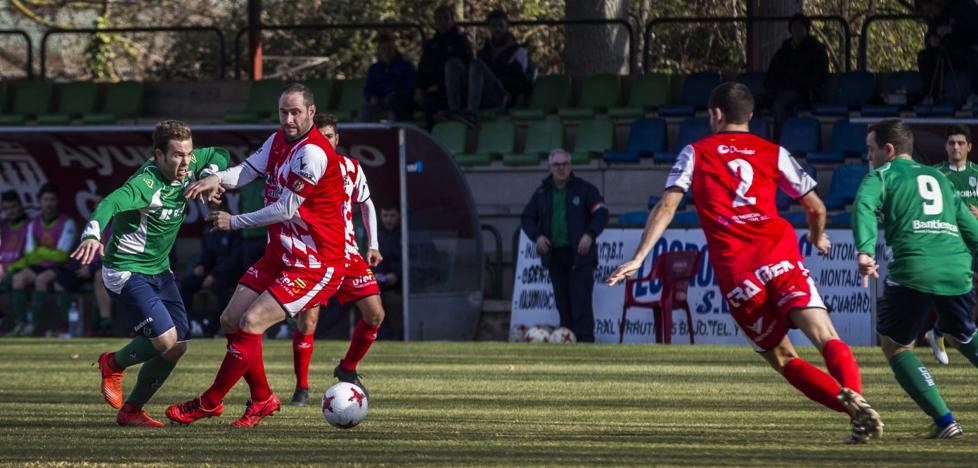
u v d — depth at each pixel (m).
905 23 88.38
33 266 56.19
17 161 57.66
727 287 19.48
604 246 49.88
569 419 24.14
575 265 48.84
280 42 101.06
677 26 91.75
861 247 20.72
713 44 92.12
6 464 17.36
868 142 22.16
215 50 99.56
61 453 18.59
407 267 51.09
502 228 59.66
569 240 49.19
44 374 35.66
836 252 47.56
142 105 71.00
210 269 54.94
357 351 26.19
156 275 22.95
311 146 21.97
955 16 56.41
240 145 53.62
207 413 22.53
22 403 27.77
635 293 49.38
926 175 21.61
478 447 19.14
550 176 49.56
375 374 35.03
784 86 58.00
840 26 87.38
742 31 89.56
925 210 21.36
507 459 17.61
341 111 66.75
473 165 60.28
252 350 22.28
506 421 23.73
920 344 44.72
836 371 18.72
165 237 22.80
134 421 22.88
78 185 58.00
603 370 36.12
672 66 91.69
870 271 20.69
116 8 102.62
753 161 19.64
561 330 49.09
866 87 61.03
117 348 46.47
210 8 102.62
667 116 62.06
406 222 51.22
